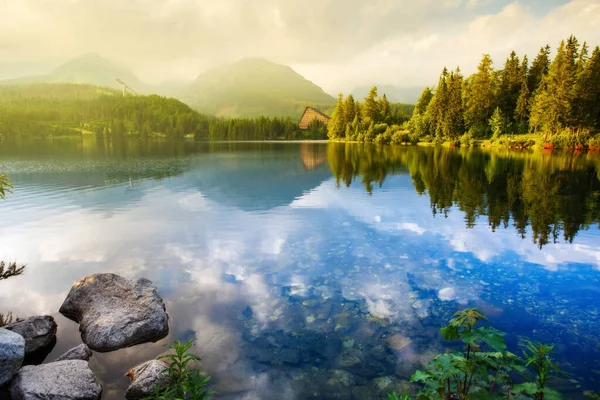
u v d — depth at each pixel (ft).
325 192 85.61
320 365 20.79
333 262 37.96
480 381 17.26
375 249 42.29
